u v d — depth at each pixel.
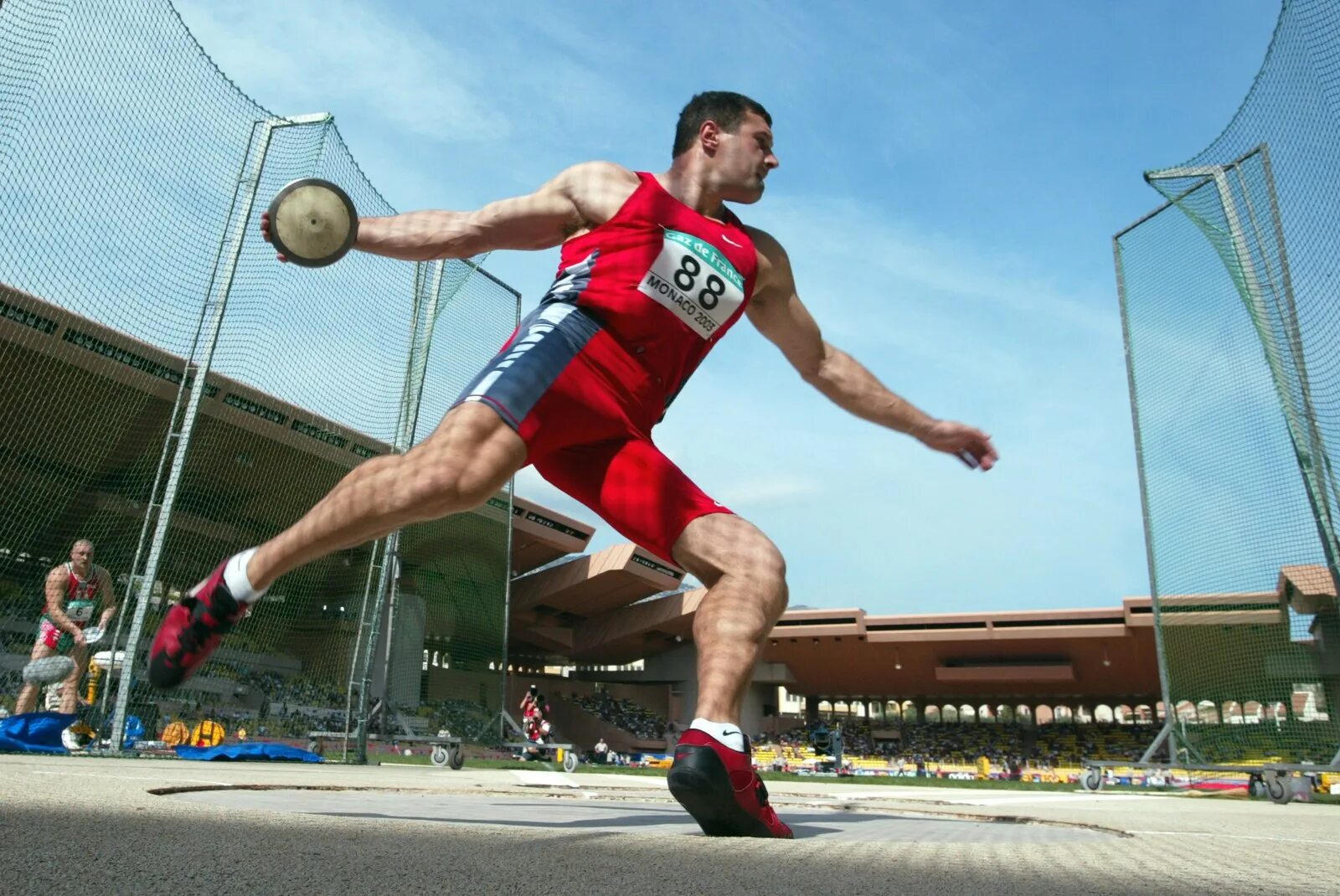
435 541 20.05
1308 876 1.16
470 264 17.23
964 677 49.66
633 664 55.69
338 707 15.21
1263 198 12.40
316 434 13.43
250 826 1.31
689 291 2.02
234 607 1.80
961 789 14.01
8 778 2.30
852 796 7.41
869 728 57.97
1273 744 14.66
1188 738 15.36
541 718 22.44
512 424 1.80
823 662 52.19
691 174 2.14
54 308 12.41
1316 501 12.01
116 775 3.53
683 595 44.69
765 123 2.19
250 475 13.27
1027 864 1.19
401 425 14.48
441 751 12.72
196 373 10.61
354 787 3.76
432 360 16.27
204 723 11.27
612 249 2.00
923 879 1.01
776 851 1.25
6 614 13.21
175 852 1.01
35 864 0.89
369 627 15.24
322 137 11.61
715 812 1.66
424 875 0.93
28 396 12.96
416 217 2.06
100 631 8.09
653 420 2.08
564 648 49.59
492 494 1.81
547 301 2.02
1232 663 15.14
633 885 0.91
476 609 20.91
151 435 12.84
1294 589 14.17
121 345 12.89
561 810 2.75
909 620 47.59
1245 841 2.00
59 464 13.07
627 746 49.41
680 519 1.92
